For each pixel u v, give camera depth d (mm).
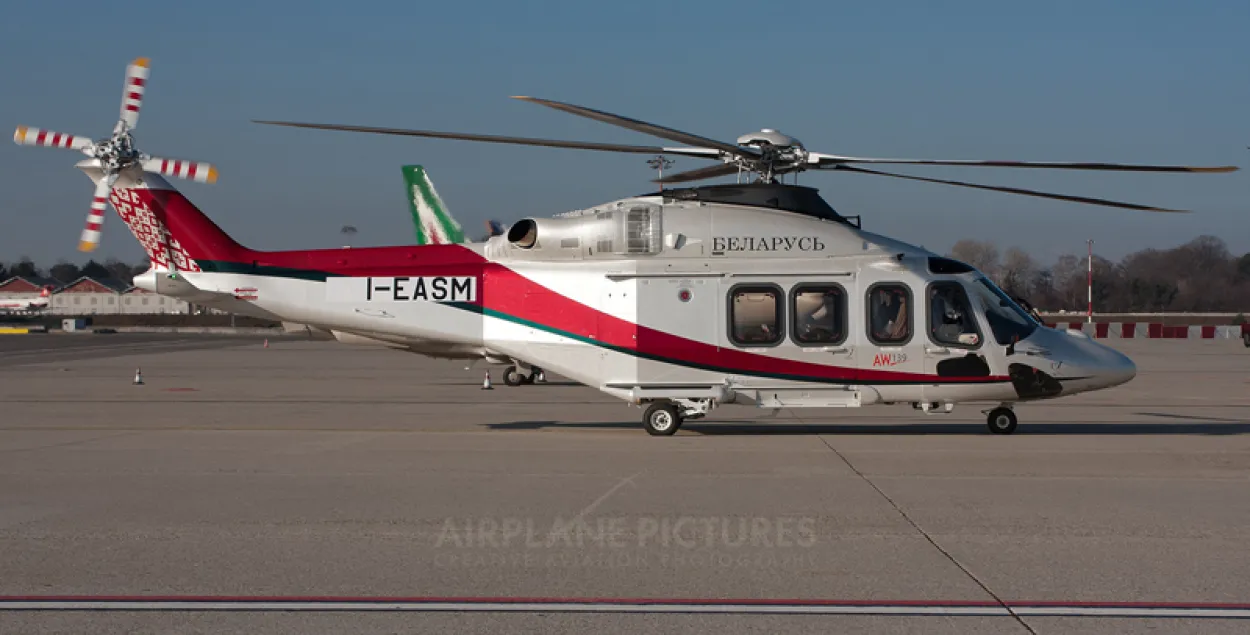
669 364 24734
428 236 50031
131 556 12258
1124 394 38156
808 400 24547
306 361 65188
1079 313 155375
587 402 35219
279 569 11688
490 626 9648
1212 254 158375
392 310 26188
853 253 24734
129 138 26031
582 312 25125
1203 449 21891
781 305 24500
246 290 26922
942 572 11594
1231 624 9719
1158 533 13539
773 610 10164
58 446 22453
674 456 20781
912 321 24312
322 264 26688
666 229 24984
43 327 161625
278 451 21625
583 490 16703
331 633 9438
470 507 15281
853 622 9773
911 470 18828
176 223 27141
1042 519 14414
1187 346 84750
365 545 12852
